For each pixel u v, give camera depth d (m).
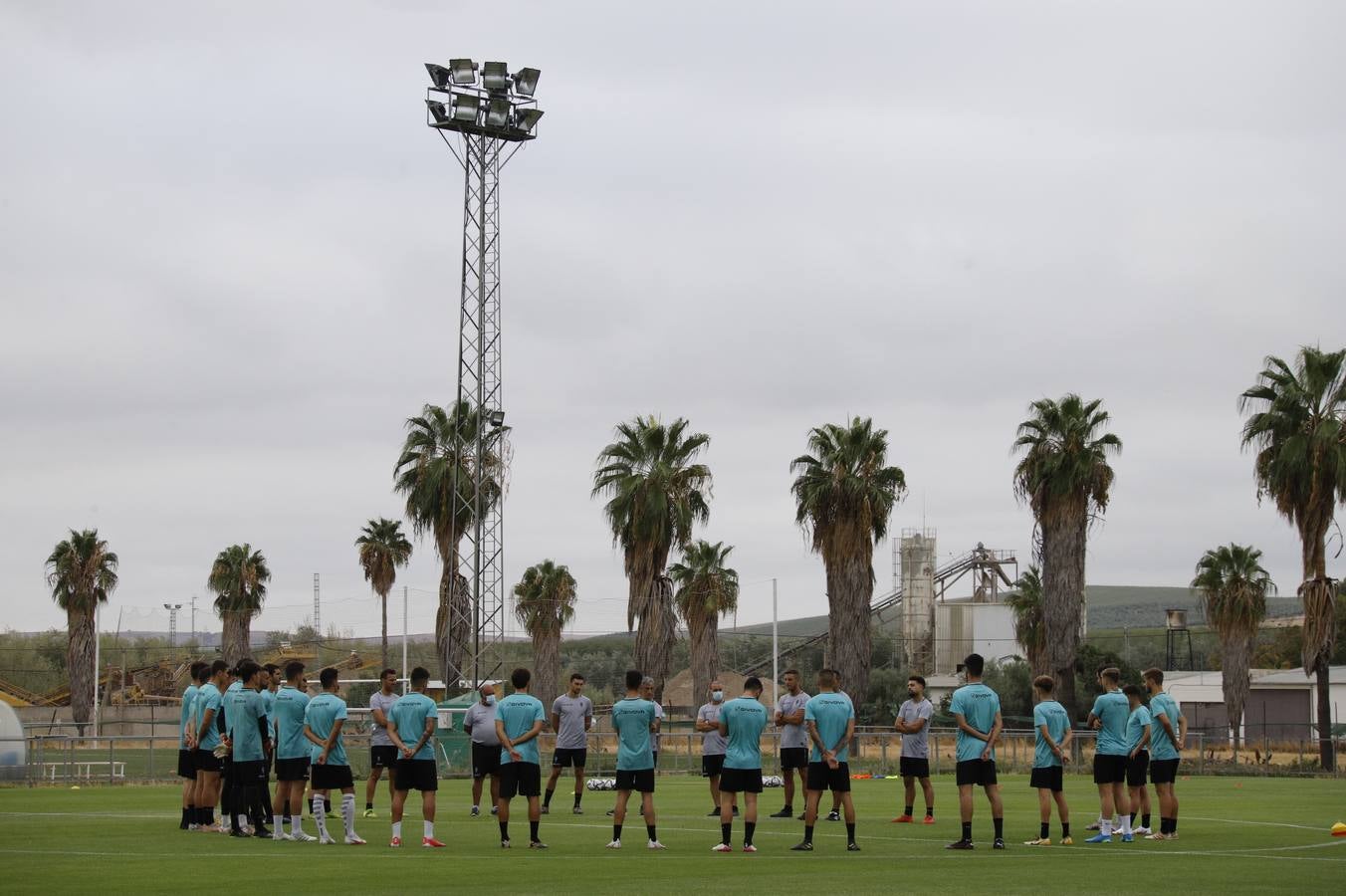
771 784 40.88
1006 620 122.00
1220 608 75.62
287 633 101.19
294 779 22.06
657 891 15.28
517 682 21.48
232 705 22.78
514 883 16.16
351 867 17.95
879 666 141.25
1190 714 90.94
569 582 88.81
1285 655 128.00
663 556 64.75
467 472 66.50
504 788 21.23
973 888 15.60
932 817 26.55
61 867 17.92
